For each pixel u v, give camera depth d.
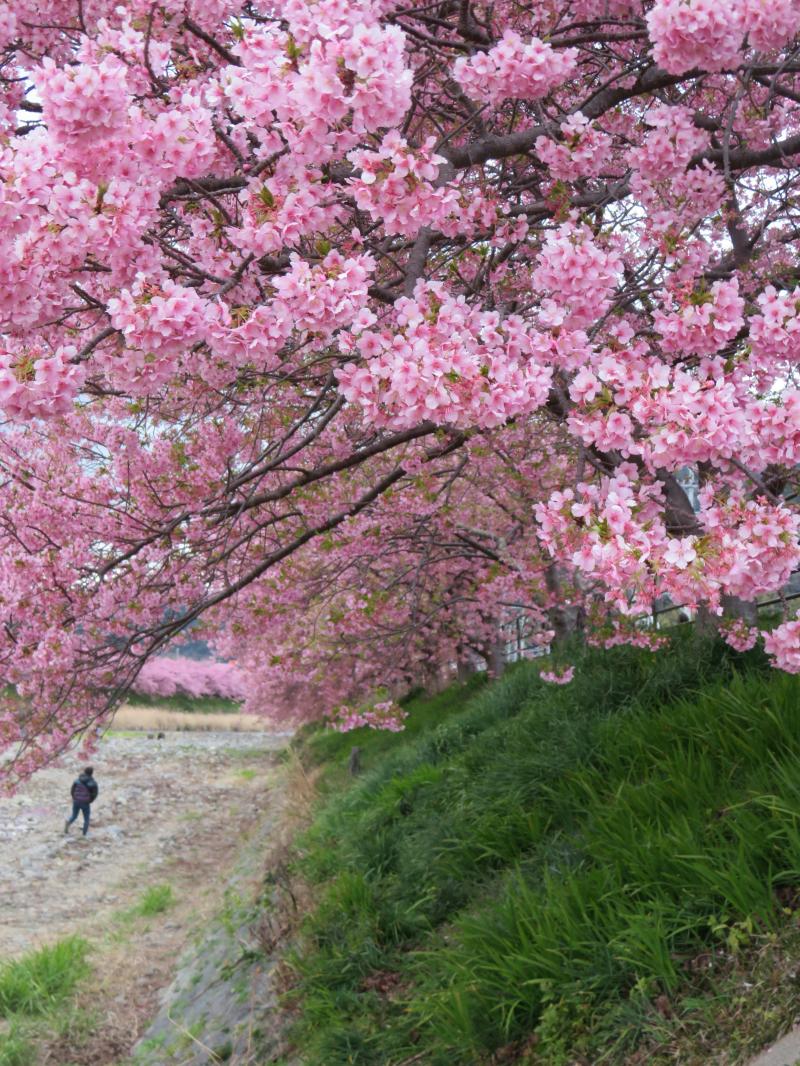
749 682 5.39
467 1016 4.19
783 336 3.10
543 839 5.54
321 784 15.49
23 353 2.91
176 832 18.95
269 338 2.83
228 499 5.70
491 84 3.47
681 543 2.75
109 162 2.75
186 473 6.23
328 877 8.48
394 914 6.25
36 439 6.62
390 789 8.96
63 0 4.07
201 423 6.47
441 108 5.31
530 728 7.35
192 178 3.06
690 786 4.59
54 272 2.97
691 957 3.76
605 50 4.76
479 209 4.27
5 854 17.03
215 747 34.88
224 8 3.63
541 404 3.02
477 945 4.60
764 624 7.72
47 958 10.32
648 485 3.22
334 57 2.51
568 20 5.04
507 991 4.20
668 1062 3.34
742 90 4.14
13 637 6.09
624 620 6.98
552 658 9.06
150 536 6.07
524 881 4.96
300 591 8.68
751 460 3.07
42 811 21.11
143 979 10.05
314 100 2.55
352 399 3.00
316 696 21.48
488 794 6.55
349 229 4.12
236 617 8.77
